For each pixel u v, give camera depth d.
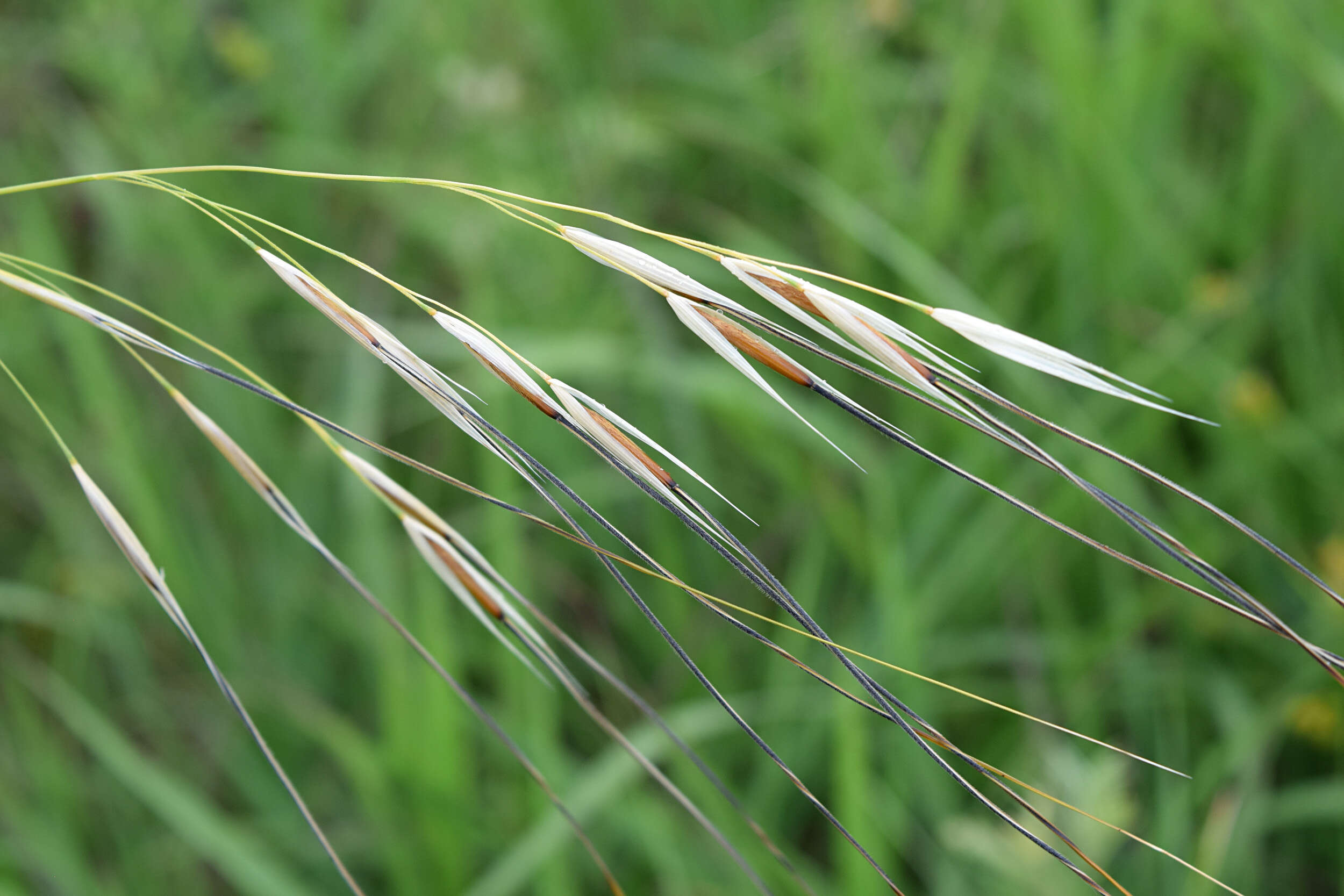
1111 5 1.31
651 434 1.10
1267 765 0.89
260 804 0.94
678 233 1.26
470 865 0.83
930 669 0.92
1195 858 0.79
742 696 0.95
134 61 1.36
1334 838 0.88
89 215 1.33
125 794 0.94
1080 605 1.00
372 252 1.26
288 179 1.31
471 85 1.28
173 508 1.05
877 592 0.92
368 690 1.00
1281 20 1.07
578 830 0.56
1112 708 0.95
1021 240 1.16
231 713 0.97
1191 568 0.50
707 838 0.83
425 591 0.83
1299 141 1.10
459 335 0.52
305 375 1.21
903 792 0.83
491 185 1.21
